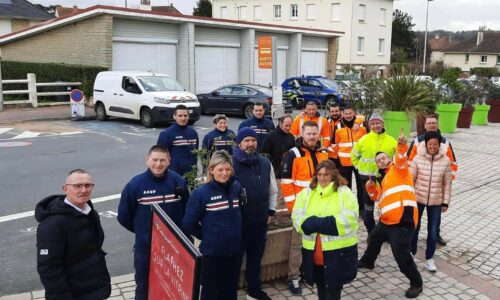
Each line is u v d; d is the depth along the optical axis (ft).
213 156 14.17
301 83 80.53
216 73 88.28
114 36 71.31
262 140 24.53
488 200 29.22
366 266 18.89
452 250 21.29
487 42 251.19
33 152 39.52
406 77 43.62
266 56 34.06
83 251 11.40
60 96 70.49
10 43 83.92
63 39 75.15
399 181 16.63
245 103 65.51
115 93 58.49
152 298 10.00
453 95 62.90
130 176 32.53
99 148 41.88
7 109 64.28
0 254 19.52
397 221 16.46
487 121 69.31
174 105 54.65
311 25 150.41
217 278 14.53
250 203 15.23
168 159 14.25
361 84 43.78
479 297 16.97
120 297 16.14
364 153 22.04
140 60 75.72
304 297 16.48
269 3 159.53
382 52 157.89
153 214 9.93
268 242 16.97
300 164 16.97
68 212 11.14
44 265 10.82
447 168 18.63
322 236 13.85
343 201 13.83
